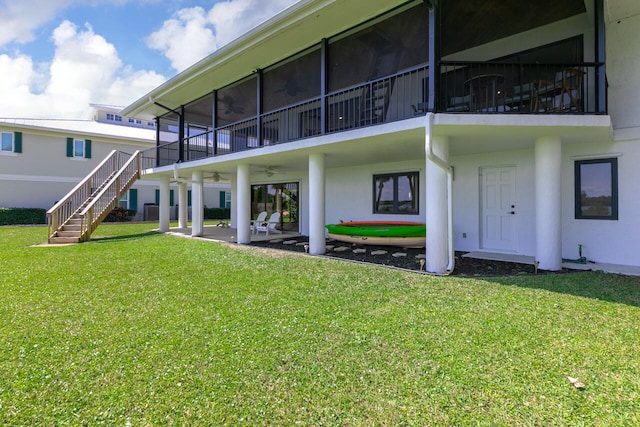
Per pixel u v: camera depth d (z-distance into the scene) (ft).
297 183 38.47
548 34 21.56
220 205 78.89
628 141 19.16
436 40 16.89
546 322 10.36
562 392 6.86
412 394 6.86
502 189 23.65
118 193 38.09
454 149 22.71
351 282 15.35
